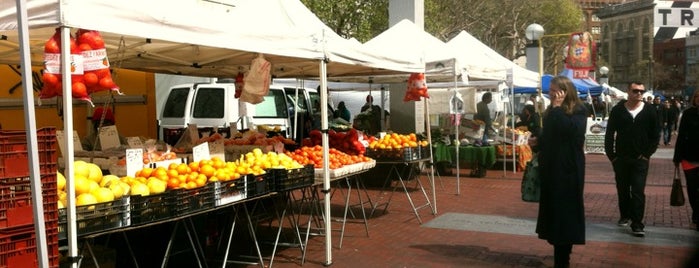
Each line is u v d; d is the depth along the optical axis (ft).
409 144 30.19
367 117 52.01
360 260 22.35
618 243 24.50
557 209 19.33
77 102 34.50
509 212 31.94
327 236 21.58
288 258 22.71
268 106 45.44
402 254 23.16
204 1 18.01
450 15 102.22
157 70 31.22
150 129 39.34
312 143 29.25
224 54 24.97
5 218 11.00
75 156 21.53
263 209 25.96
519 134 51.13
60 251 14.52
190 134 27.40
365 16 70.85
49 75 12.46
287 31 18.99
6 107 31.24
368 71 32.04
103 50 12.95
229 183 17.47
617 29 331.36
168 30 14.60
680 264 21.30
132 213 14.16
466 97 50.80
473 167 47.88
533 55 87.92
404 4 47.01
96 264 14.43
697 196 26.58
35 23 12.14
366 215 31.19
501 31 124.57
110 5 13.05
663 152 74.18
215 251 23.50
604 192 39.40
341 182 40.11
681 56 255.70
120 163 19.21
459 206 33.91
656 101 86.58
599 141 70.64
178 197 15.40
